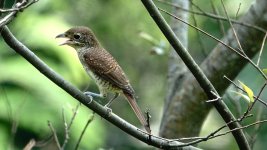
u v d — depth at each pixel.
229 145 15.77
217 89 10.66
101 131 14.59
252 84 14.85
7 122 13.76
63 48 14.87
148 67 17.59
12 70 14.53
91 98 8.34
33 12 15.09
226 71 10.56
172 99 11.12
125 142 17.20
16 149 13.85
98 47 10.59
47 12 15.69
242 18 10.60
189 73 11.03
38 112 14.15
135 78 17.47
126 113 16.78
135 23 16.92
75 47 10.66
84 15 16.72
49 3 15.76
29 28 14.55
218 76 10.59
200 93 10.83
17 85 14.42
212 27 15.57
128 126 8.45
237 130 8.41
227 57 10.53
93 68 10.12
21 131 13.98
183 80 11.06
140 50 17.44
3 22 7.18
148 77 17.52
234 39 10.49
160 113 17.06
